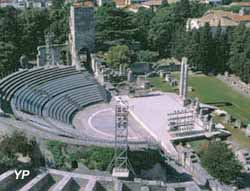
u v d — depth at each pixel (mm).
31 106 74875
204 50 114812
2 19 120000
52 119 72312
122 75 102000
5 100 72625
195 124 76375
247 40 110188
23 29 124188
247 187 54500
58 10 137375
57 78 88938
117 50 107625
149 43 129750
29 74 87188
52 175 43250
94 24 109375
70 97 84750
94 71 104188
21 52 121625
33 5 182000
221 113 83438
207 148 59531
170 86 101188
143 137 70375
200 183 52656
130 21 127125
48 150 52438
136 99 89938
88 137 59812
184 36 122000
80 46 108250
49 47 110688
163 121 77688
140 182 44219
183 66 89125
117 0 197875
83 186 42906
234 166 54719
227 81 109000
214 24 133625
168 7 157500
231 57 113250
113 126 74688
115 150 50250
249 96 96812
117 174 46281
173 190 43281
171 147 67312
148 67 114250
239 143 70750
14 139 47125
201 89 102125
